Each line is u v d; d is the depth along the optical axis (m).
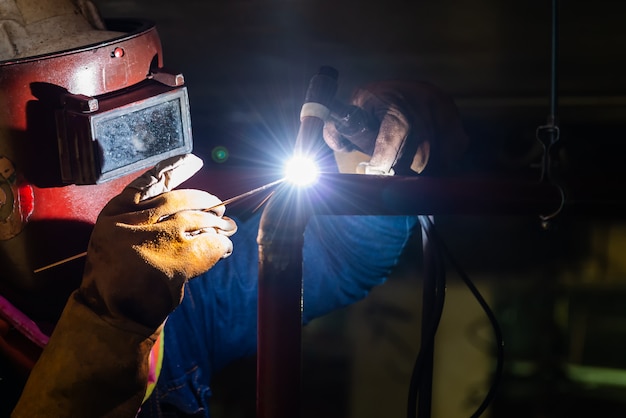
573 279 5.09
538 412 5.15
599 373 5.14
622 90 3.98
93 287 1.41
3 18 1.60
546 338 5.12
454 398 5.11
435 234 1.75
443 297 1.73
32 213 1.54
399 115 1.87
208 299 1.88
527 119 3.97
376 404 5.13
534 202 1.58
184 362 1.83
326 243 2.01
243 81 4.01
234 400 5.48
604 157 3.95
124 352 1.39
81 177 1.48
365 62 3.94
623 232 5.03
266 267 1.44
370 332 5.08
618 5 3.95
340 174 1.48
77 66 1.51
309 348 5.17
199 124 4.00
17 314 1.59
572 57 4.02
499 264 5.09
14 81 1.48
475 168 3.91
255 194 1.68
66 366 1.39
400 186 1.48
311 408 5.18
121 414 1.42
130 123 1.50
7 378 1.62
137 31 1.63
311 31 4.04
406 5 4.02
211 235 1.42
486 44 3.99
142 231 1.37
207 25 4.04
